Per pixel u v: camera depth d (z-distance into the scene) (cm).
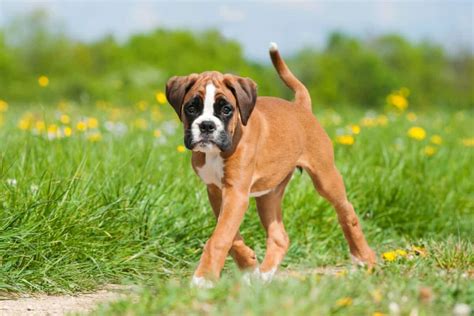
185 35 6303
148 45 6119
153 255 870
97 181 955
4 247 795
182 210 952
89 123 1312
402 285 646
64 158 1041
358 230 897
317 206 1055
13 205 849
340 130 1537
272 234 862
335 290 609
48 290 787
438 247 888
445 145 1538
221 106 743
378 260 924
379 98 6062
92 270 822
